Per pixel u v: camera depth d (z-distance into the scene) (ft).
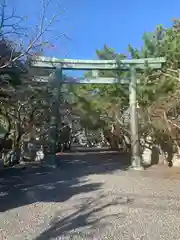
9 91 51.11
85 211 26.89
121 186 39.63
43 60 59.88
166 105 52.42
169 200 31.17
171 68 58.95
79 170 57.62
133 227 22.17
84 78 63.72
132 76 61.62
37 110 74.02
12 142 72.18
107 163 72.59
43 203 29.84
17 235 20.20
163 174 51.70
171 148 65.87
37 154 74.33
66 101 84.38
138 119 61.77
